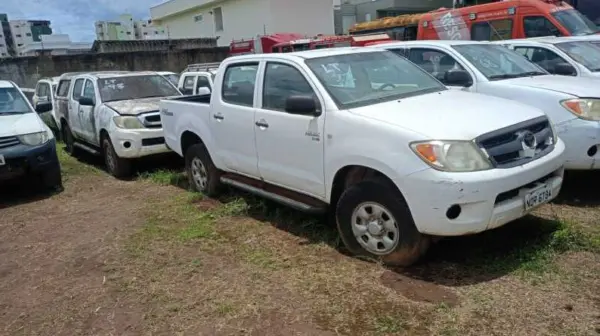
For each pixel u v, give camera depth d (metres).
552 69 7.35
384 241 3.98
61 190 7.51
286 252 4.50
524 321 3.16
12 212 6.55
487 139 3.62
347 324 3.29
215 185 6.18
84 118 9.19
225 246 4.75
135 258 4.64
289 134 4.61
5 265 4.77
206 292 3.88
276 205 5.68
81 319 3.66
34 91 14.43
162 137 7.97
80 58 19.44
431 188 3.49
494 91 5.89
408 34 16.09
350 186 4.15
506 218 3.65
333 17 28.89
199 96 6.94
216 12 30.73
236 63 5.45
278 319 3.42
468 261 4.00
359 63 4.90
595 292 3.44
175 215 5.80
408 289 3.65
